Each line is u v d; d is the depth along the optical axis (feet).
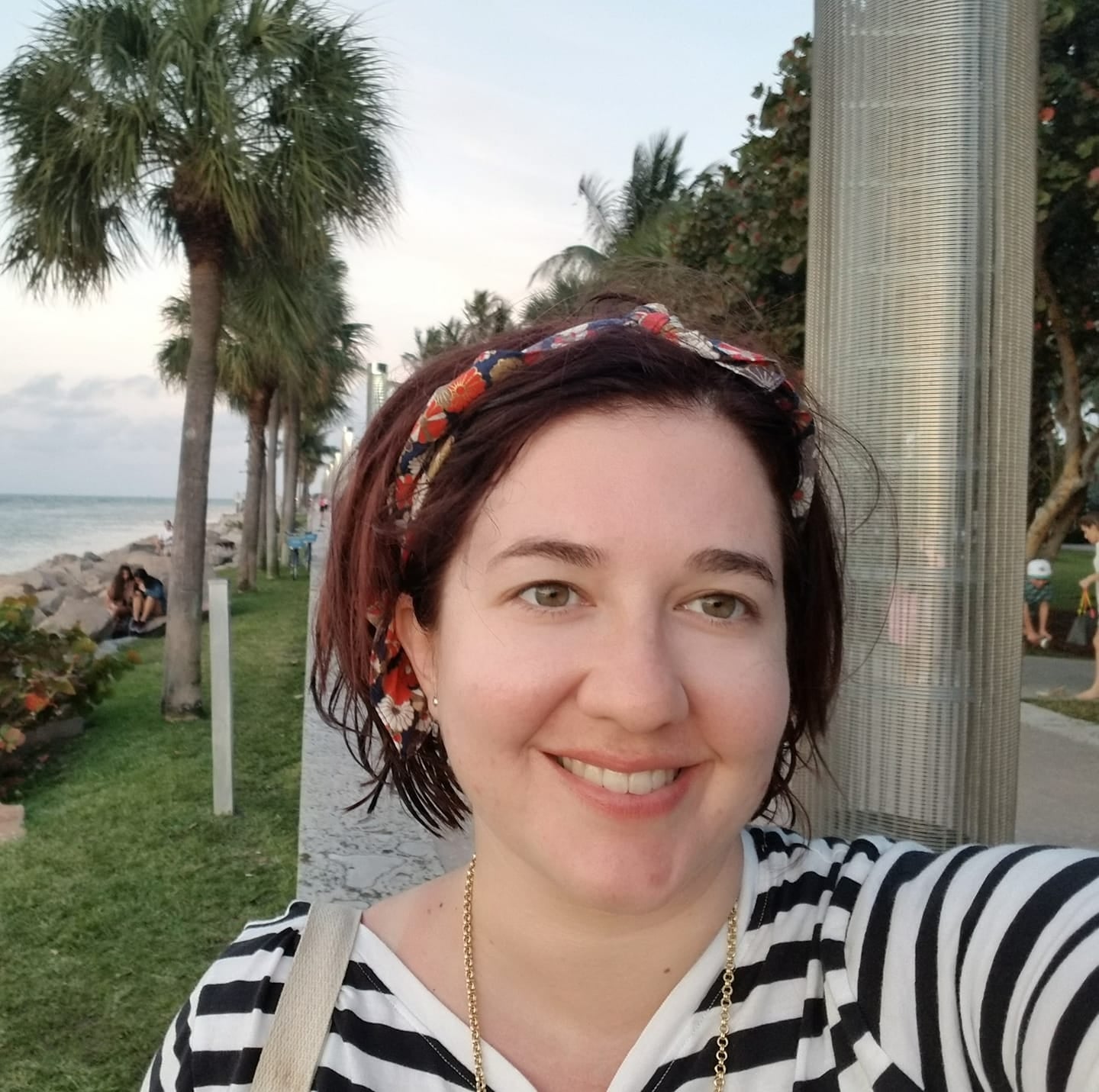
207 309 26.63
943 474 6.88
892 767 7.05
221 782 17.13
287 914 3.99
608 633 3.07
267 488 79.87
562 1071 3.39
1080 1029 2.70
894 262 7.04
